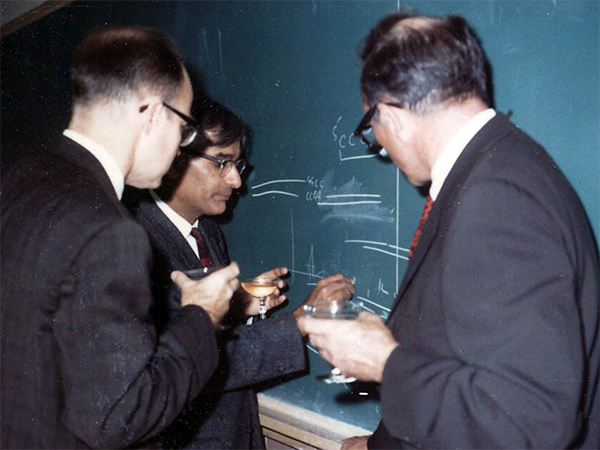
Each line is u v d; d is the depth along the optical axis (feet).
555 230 2.60
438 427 2.68
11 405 3.02
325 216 5.20
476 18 3.93
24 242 2.96
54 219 2.91
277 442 5.97
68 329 2.80
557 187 2.82
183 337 3.22
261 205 5.78
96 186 3.05
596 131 3.45
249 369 4.28
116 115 3.25
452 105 3.02
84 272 2.81
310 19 5.04
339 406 5.31
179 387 3.05
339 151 4.99
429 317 3.01
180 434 4.60
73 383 2.78
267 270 5.82
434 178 3.18
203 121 4.89
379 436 3.61
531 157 2.85
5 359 3.01
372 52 3.17
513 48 3.77
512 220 2.57
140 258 2.93
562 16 3.52
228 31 5.81
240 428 5.06
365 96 3.26
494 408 2.48
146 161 3.45
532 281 2.50
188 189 5.05
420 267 3.18
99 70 3.22
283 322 4.41
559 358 2.44
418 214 4.48
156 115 3.36
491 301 2.53
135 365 2.83
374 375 3.10
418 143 3.18
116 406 2.78
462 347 2.63
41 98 9.03
